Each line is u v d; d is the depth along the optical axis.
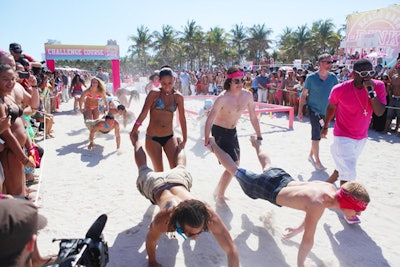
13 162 3.34
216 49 61.94
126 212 4.00
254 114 4.11
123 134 8.20
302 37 58.94
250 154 6.61
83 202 4.27
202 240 3.41
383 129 8.87
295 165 5.87
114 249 3.24
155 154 3.95
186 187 2.93
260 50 64.25
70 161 6.04
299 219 3.86
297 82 12.56
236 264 2.37
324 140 7.82
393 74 8.70
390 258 3.14
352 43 18.03
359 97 3.84
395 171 5.53
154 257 2.91
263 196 3.07
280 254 3.19
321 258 3.13
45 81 7.88
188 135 8.14
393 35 15.55
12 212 1.18
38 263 1.94
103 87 8.17
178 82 19.38
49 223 3.70
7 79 3.23
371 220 3.86
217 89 18.44
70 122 9.98
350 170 3.96
